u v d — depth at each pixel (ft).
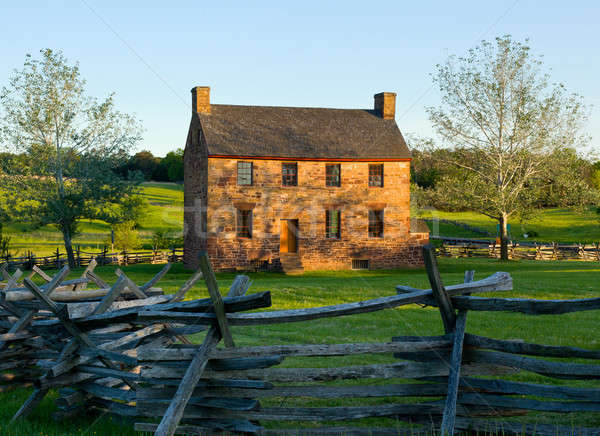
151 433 20.35
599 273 84.38
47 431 21.02
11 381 27.84
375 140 112.68
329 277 94.48
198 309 19.51
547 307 17.04
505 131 119.85
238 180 103.91
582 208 122.11
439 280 18.42
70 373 23.63
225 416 19.45
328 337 37.40
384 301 18.56
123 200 119.24
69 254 116.37
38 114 110.93
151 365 19.47
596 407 17.80
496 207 121.08
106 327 25.32
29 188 110.93
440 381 19.47
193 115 110.52
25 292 25.61
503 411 19.06
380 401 24.27
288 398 25.04
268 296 17.81
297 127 112.06
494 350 19.44
